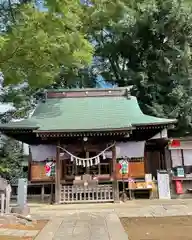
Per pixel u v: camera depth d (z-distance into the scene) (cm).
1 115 2578
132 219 971
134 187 1661
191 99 2012
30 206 1436
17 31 441
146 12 2102
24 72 495
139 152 1700
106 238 662
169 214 1056
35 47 458
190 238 652
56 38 470
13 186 1903
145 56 2345
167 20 2047
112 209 1241
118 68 2741
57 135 1507
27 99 2598
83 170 1706
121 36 2428
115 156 1589
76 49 496
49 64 498
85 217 1025
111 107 1777
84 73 2789
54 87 2686
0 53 451
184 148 1812
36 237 695
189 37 2098
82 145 1617
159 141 1827
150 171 1912
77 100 1866
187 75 2091
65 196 1558
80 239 659
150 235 695
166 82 2230
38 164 1689
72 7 512
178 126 2161
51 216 1070
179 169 1758
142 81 2186
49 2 425
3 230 795
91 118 1652
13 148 2272
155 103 2148
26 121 1619
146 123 1541
